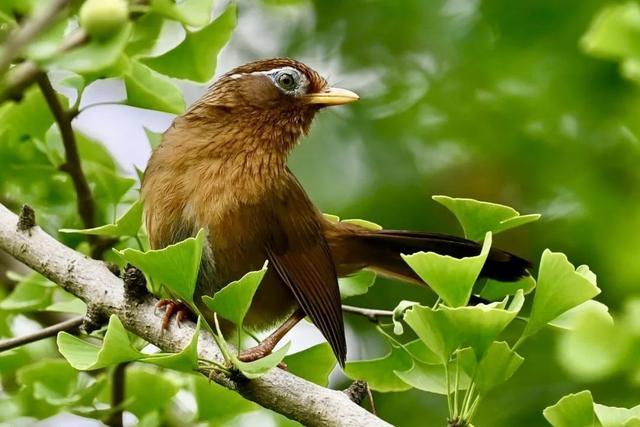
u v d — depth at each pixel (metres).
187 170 9.79
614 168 15.08
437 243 9.94
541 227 15.07
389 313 9.27
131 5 7.43
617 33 9.17
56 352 11.30
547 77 14.88
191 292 7.37
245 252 9.66
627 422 7.16
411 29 15.38
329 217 10.28
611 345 8.20
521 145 15.32
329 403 7.68
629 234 14.52
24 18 7.59
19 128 10.45
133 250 7.29
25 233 8.58
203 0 7.64
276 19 15.59
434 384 8.17
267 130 10.23
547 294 7.51
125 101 9.69
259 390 7.72
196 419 9.92
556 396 13.82
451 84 15.41
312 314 9.60
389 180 14.95
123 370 9.77
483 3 14.98
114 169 11.91
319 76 10.67
